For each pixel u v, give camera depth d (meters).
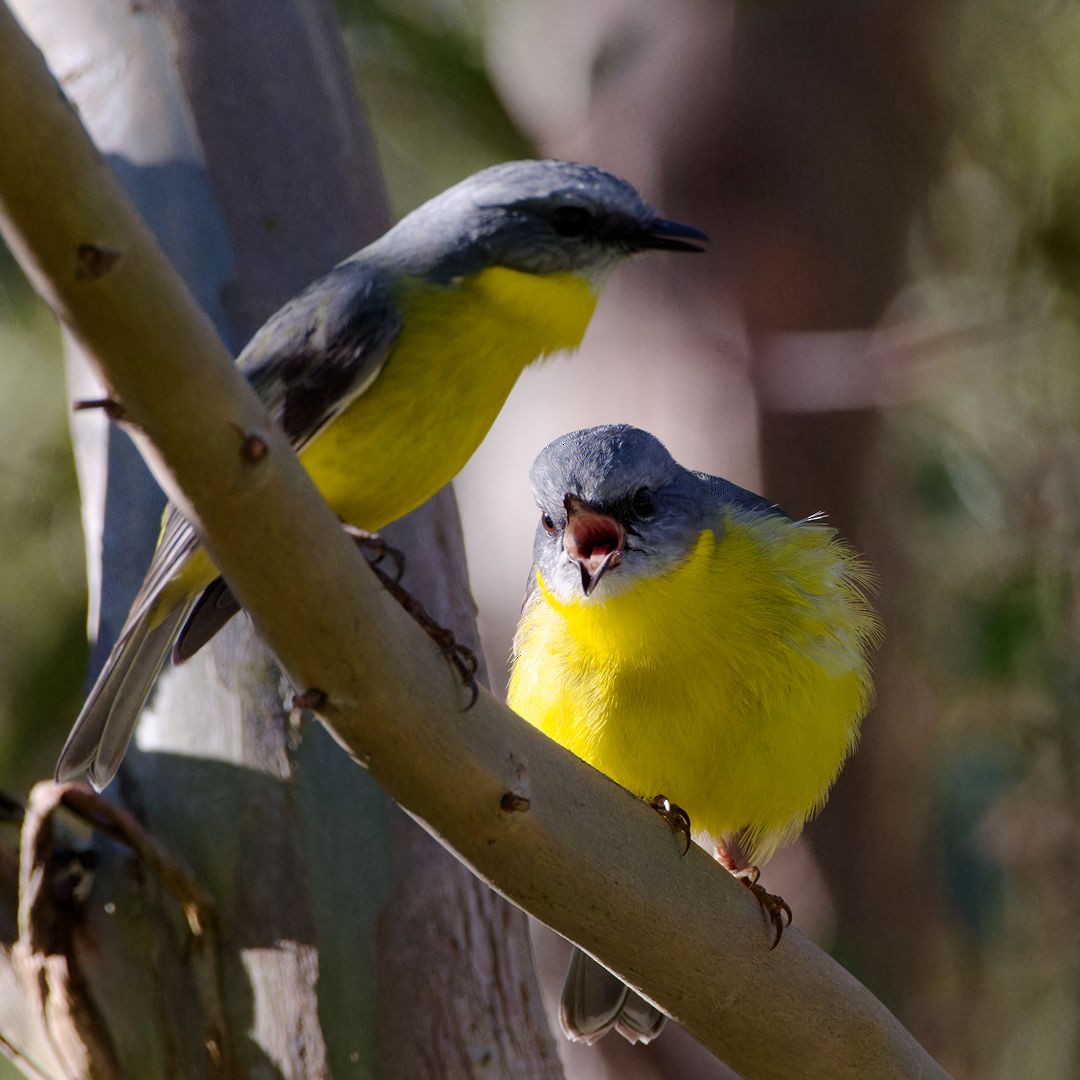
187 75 9.63
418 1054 8.56
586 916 6.73
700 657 8.49
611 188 8.41
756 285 14.74
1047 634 14.35
